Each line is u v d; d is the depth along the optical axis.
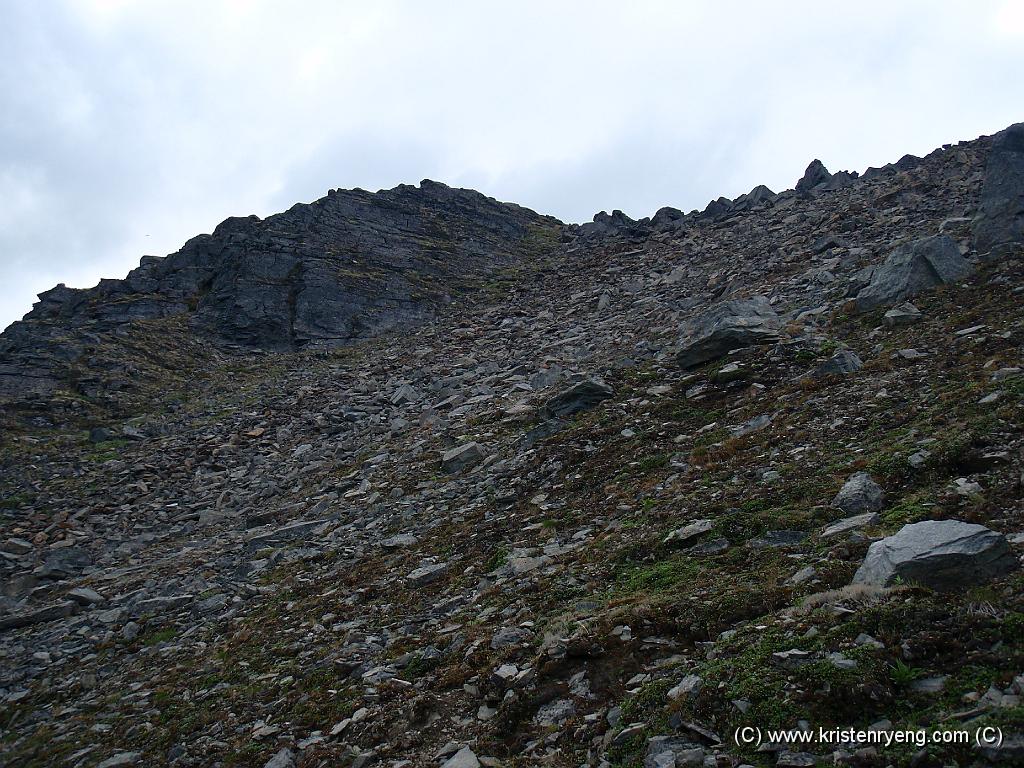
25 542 23.64
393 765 7.69
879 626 6.66
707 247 46.69
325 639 12.55
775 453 13.57
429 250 63.25
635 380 22.55
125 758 10.12
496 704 8.31
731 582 9.26
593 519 13.91
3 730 12.97
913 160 49.88
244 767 8.73
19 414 35.22
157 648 15.00
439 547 15.43
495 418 25.19
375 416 31.50
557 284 52.59
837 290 24.70
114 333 44.59
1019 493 9.00
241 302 49.44
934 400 13.15
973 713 5.32
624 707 7.10
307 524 20.56
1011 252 20.56
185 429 34.06
